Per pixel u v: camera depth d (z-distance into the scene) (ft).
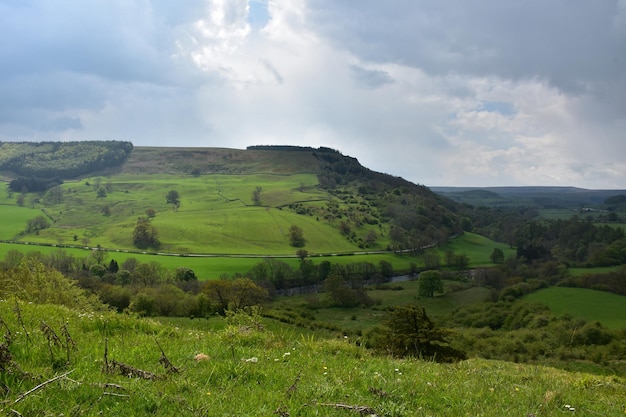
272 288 403.95
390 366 34.91
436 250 606.14
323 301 384.27
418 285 440.45
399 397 25.38
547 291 377.71
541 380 40.42
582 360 204.33
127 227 625.00
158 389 21.67
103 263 437.58
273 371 27.96
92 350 27.99
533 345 228.63
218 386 24.06
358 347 42.65
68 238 553.23
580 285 396.37
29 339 28.12
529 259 531.09
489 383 33.81
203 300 260.42
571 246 574.15
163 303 266.16
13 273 124.06
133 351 29.40
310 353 36.60
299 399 22.80
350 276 460.96
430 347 93.61
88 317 40.96
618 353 206.80
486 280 443.32
